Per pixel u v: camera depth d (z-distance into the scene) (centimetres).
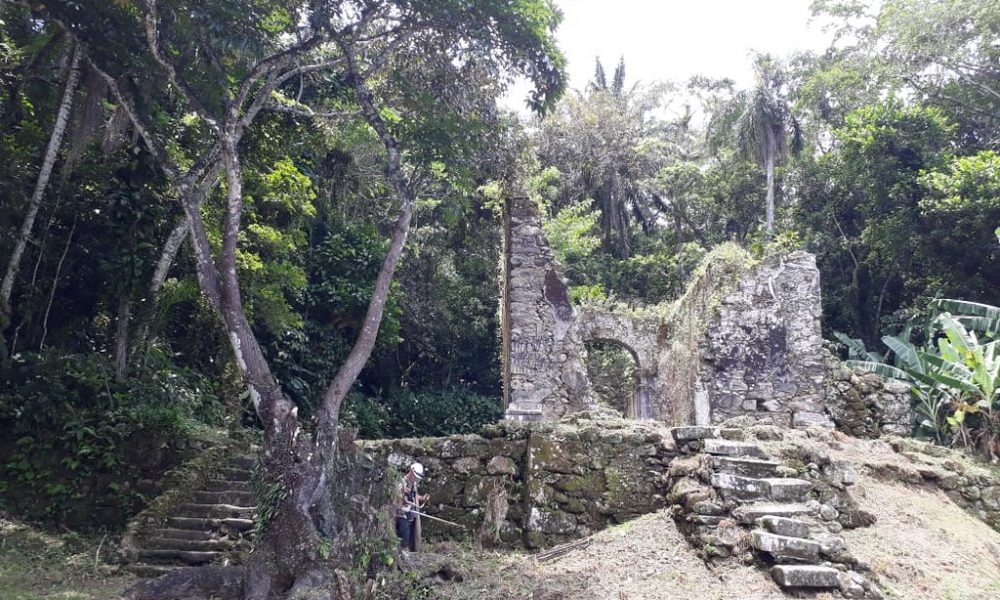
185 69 909
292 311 1747
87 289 1245
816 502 699
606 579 646
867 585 598
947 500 881
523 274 1280
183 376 1284
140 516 884
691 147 3027
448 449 885
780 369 1159
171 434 1019
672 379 1301
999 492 901
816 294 1191
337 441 696
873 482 874
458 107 980
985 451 1082
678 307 1342
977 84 2027
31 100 1164
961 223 1716
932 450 988
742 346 1165
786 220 2436
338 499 662
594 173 2700
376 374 2202
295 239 1556
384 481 726
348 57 849
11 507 934
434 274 2339
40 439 981
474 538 837
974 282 1772
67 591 729
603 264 2541
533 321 1263
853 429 1133
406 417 2048
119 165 1148
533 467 836
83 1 873
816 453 795
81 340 1216
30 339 1166
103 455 973
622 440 848
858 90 2242
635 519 788
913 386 1305
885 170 1891
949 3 2006
